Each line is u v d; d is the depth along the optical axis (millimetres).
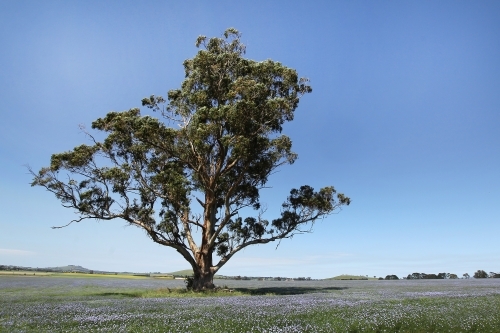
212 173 39562
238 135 34969
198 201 40281
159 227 35188
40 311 17047
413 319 14062
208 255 36812
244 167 37250
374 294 29969
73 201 35406
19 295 29859
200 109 34531
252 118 34531
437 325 13102
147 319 14289
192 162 39094
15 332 11633
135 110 38125
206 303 21203
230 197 39281
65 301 23312
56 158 34969
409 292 32062
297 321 13828
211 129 34094
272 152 39156
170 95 42938
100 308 18297
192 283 37031
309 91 40875
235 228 39531
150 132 35188
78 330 12078
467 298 23203
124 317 14758
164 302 22172
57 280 62406
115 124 35875
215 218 39250
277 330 12000
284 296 28391
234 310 17078
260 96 35125
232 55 39656
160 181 35688
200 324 13219
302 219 40344
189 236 38625
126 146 37781
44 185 34469
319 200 39594
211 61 38375
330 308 17672
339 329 12328
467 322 13492
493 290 33000
